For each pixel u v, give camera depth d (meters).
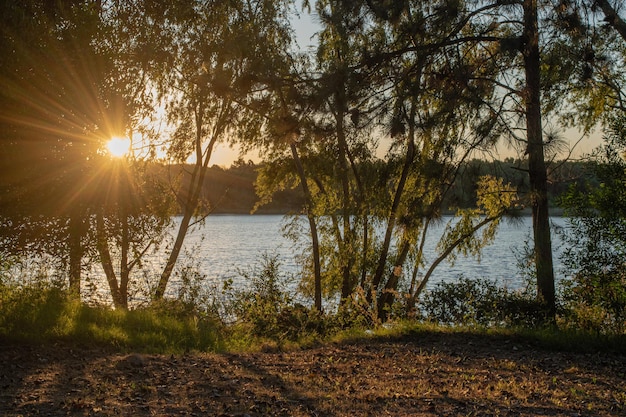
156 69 18.22
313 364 9.63
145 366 8.91
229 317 14.86
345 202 20.20
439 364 9.83
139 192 13.07
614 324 12.28
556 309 13.50
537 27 12.20
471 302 13.78
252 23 17.77
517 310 13.39
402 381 8.45
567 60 12.51
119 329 11.47
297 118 13.55
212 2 18.95
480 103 12.35
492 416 6.67
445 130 13.02
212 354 10.35
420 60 13.02
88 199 10.45
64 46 10.25
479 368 9.54
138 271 21.67
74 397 7.09
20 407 6.60
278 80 13.62
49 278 13.70
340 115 13.47
